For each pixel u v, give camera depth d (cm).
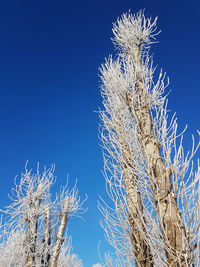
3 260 618
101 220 409
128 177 431
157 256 340
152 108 471
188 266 307
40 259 598
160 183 376
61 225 659
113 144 474
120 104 507
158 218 353
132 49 595
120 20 657
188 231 329
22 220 645
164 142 398
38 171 714
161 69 497
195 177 342
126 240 393
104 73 580
